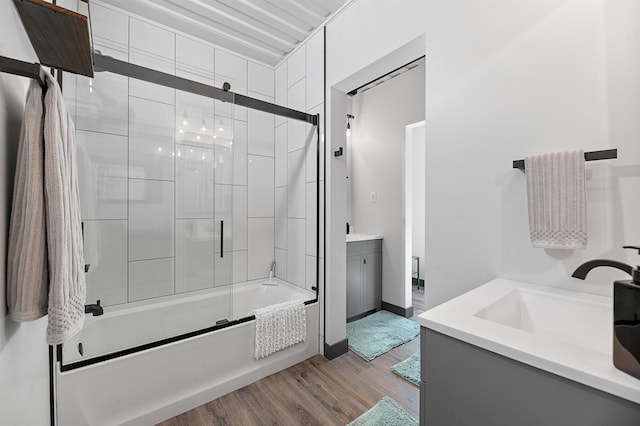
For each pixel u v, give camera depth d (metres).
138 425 1.45
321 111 2.34
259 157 2.93
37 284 0.66
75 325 0.76
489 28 1.30
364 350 2.30
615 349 0.53
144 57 2.24
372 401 1.70
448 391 0.75
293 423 1.52
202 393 1.66
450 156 1.44
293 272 2.70
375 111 3.44
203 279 2.26
